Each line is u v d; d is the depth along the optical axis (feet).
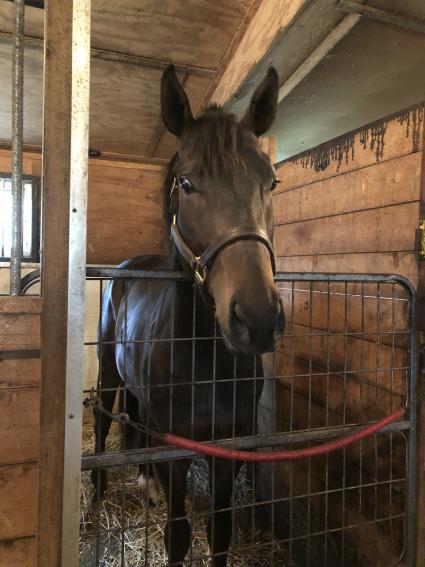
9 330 2.10
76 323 2.21
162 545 4.89
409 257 3.55
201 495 5.87
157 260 6.29
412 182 3.52
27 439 2.19
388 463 3.77
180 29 5.20
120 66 5.85
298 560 5.05
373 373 4.01
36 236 8.48
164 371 3.47
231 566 4.62
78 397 2.24
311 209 5.07
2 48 5.45
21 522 2.22
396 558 3.65
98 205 9.27
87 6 2.08
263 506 5.89
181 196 3.04
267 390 6.16
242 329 2.34
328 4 4.26
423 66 5.65
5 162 8.43
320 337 4.85
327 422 4.38
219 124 2.88
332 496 4.54
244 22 5.17
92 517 5.39
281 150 8.84
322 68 5.68
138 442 5.81
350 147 4.33
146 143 8.43
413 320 3.30
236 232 2.57
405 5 4.46
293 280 2.97
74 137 2.12
